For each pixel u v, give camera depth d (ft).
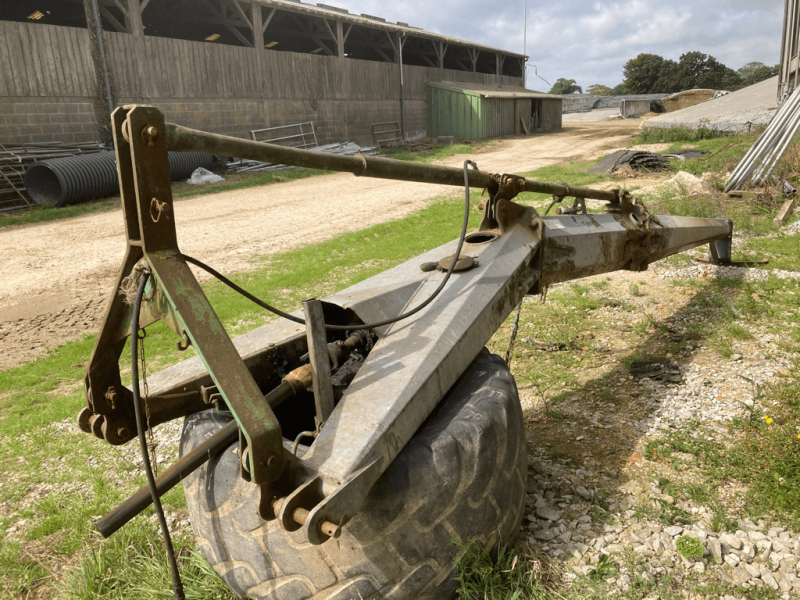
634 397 13.52
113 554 9.24
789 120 39.78
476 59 141.38
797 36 65.72
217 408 8.09
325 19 93.61
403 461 6.88
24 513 10.85
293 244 36.86
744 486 9.96
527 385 14.64
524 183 11.82
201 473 7.42
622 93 380.78
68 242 40.27
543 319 19.21
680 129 82.28
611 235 13.78
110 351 7.26
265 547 6.88
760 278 21.45
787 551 8.36
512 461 8.01
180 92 73.36
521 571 7.87
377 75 105.40
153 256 6.26
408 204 51.31
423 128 120.67
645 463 10.85
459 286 9.76
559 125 151.64
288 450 6.52
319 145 93.04
